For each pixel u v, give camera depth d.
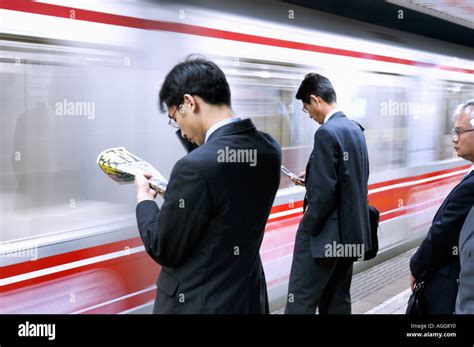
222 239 2.05
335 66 5.30
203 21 3.89
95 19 3.23
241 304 2.12
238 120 2.14
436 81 7.45
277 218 4.66
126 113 3.41
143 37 3.49
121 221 3.42
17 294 2.89
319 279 3.54
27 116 2.93
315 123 5.12
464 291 2.47
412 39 6.83
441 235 2.70
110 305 3.34
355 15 5.76
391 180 6.47
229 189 2.03
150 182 2.23
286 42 4.69
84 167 3.21
